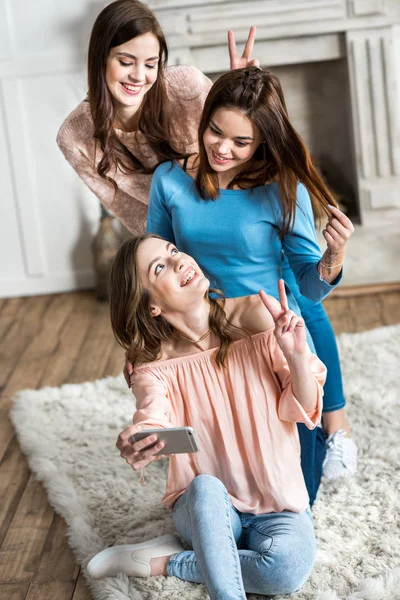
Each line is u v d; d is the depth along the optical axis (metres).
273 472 1.99
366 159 3.89
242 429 2.00
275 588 1.94
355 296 3.92
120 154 2.29
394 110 3.83
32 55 3.93
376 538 2.18
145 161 2.31
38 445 2.79
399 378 3.02
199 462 2.05
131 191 2.36
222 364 1.99
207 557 1.81
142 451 1.83
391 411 2.80
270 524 1.97
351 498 2.37
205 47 3.86
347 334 3.40
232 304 2.04
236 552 1.84
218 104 1.91
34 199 4.15
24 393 3.17
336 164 4.23
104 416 2.96
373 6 3.71
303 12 3.75
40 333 3.82
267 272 2.11
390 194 3.91
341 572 2.06
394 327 3.44
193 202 2.09
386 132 3.86
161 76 2.20
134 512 2.40
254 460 2.00
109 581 2.08
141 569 2.09
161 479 2.57
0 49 3.93
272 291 2.12
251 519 2.03
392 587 1.98
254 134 1.92
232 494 2.04
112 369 3.39
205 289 1.94
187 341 2.02
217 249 2.08
